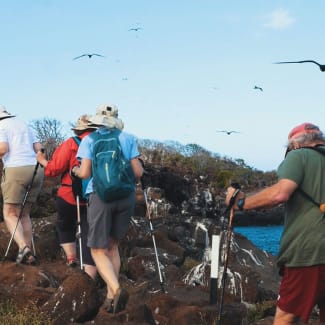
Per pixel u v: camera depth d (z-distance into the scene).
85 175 6.02
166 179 50.47
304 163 4.56
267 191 4.57
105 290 7.50
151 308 6.89
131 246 11.02
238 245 11.77
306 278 4.49
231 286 8.45
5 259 8.32
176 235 13.66
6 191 8.20
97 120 6.18
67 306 6.03
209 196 54.22
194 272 9.23
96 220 5.98
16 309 6.25
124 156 6.05
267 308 7.84
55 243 9.45
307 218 4.51
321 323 4.67
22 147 8.20
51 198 13.36
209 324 6.70
